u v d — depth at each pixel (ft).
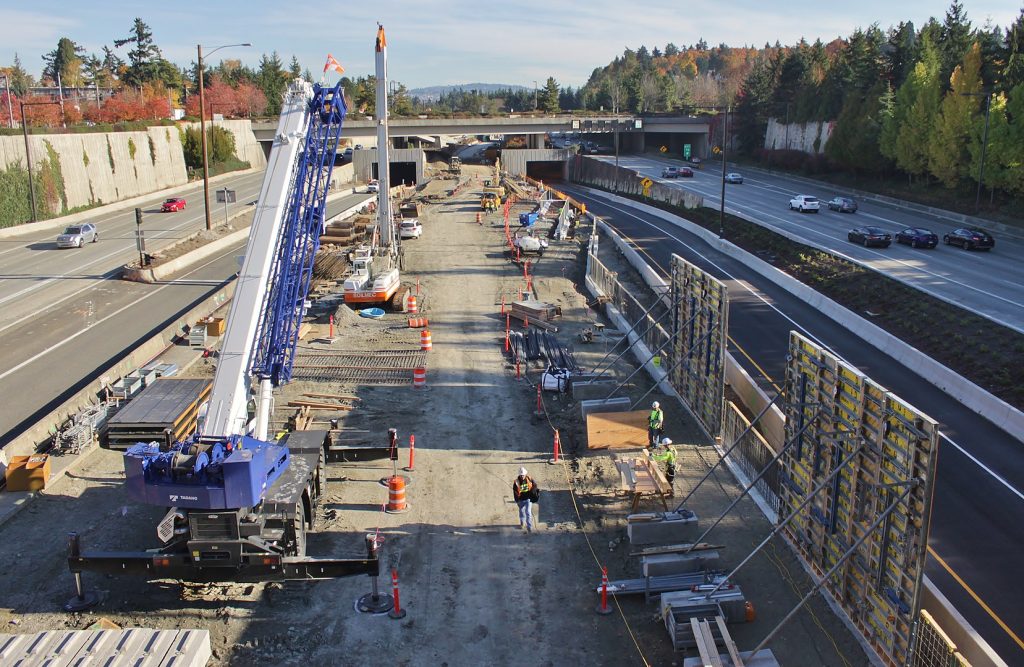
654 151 518.37
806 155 359.66
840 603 52.49
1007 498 70.95
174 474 50.21
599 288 144.36
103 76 614.75
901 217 237.25
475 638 50.78
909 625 44.16
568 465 75.77
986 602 55.57
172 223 236.22
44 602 53.98
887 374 105.40
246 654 49.03
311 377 99.71
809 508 57.47
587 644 50.21
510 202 265.13
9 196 225.15
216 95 517.55
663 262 184.55
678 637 49.21
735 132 452.35
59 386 98.73
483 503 68.23
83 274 164.66
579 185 388.78
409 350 112.37
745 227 212.84
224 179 374.43
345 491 70.18
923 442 43.09
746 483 70.74
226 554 51.47
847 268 157.58
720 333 78.18
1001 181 219.41
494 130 401.90
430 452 78.28
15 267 171.73
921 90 259.80
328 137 72.38
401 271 165.27
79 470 73.20
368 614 53.06
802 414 59.16
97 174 277.03
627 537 62.54
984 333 113.29
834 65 372.99
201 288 152.87
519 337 117.91
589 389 92.99
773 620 51.80
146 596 54.90
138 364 102.58
